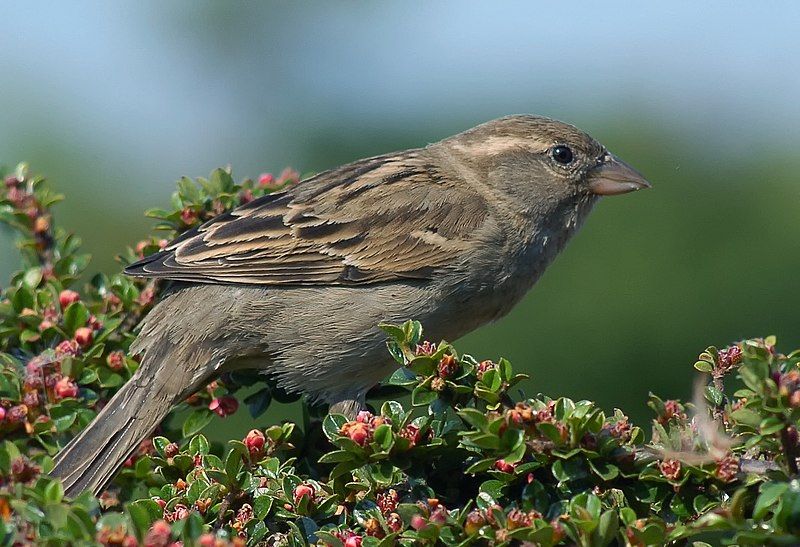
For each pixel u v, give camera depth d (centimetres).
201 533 628
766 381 664
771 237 1493
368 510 743
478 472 743
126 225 1562
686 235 1493
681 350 1465
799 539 619
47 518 630
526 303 1485
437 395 785
